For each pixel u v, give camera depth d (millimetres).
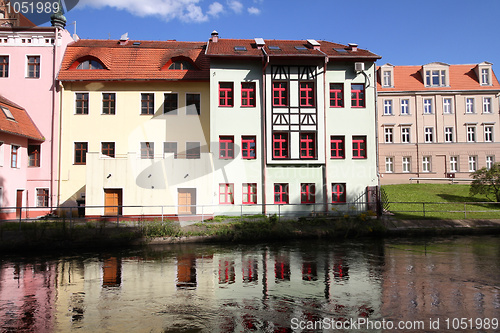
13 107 21484
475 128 37625
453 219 19766
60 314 7785
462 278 10266
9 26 24906
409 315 7492
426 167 37062
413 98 38000
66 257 13836
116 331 6824
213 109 22156
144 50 25000
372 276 10570
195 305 8273
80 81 22875
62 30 23844
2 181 19750
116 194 20562
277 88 22531
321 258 13109
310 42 25422
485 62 38500
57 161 22547
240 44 25094
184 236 16484
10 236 15273
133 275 11047
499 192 23766
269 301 8477
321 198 22078
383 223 18922
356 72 22781
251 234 16891
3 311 7996
